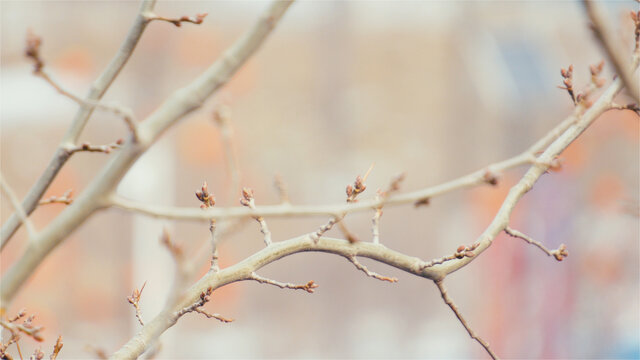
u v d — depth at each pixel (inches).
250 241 957.2
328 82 1403.8
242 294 937.5
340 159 1316.4
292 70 1396.4
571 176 562.6
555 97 733.3
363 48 1445.6
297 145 1286.9
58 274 776.9
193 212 66.8
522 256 549.6
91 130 767.1
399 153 1312.7
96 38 860.6
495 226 89.6
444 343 854.5
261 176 1219.9
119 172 64.4
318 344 868.0
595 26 64.7
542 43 769.6
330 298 983.0
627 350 536.7
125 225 787.4
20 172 840.9
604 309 546.3
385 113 1363.2
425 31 1386.6
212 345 802.2
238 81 1099.9
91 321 716.0
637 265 554.9
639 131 668.1
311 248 86.4
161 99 698.2
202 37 749.3
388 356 808.3
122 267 770.2
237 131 1244.5
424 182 1234.6
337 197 1186.6
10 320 83.6
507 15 837.2
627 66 66.2
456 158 1107.9
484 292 577.3
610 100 90.2
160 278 477.4
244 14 976.9
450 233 924.0
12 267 65.1
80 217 64.7
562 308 544.7
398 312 982.4
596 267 542.9
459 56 924.0
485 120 887.1
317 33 1453.0
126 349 80.3
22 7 839.7
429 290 1007.6
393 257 87.3
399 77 1417.3
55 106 737.0
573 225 547.2
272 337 861.2
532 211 551.5
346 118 1355.8
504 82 751.1
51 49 821.9
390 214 1043.9
